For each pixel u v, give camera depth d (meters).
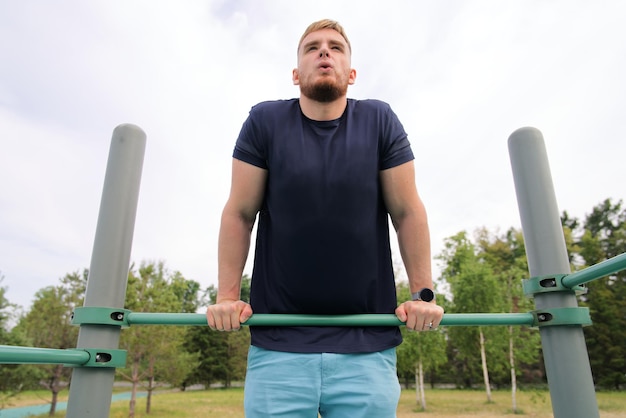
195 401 19.89
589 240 26.66
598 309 22.91
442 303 16.12
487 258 31.33
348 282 1.20
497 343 14.91
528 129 1.41
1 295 13.28
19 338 13.38
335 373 1.15
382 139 1.29
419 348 14.79
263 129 1.30
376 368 1.18
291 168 1.20
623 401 16.61
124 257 1.27
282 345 1.17
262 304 1.29
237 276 1.29
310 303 1.21
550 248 1.29
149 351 13.95
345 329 1.19
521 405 15.89
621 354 21.73
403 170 1.30
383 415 1.14
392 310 1.30
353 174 1.19
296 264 1.19
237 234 1.30
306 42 1.29
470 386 26.48
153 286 13.84
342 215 1.17
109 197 1.30
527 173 1.37
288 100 1.38
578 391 1.16
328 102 1.24
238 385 33.97
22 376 13.40
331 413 1.18
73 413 1.13
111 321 1.19
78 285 14.35
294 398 1.13
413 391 25.05
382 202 1.36
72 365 1.15
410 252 1.30
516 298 15.69
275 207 1.23
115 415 14.55
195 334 30.94
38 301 14.47
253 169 1.30
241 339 30.30
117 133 1.38
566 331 1.21
